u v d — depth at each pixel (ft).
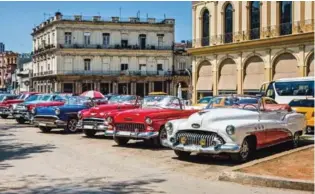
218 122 35.81
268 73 109.81
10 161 37.37
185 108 49.37
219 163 36.60
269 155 40.55
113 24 257.96
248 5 115.96
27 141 52.29
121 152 43.01
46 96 82.02
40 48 279.08
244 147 36.50
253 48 113.70
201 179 30.37
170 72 267.39
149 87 265.95
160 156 40.42
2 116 98.89
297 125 45.01
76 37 253.44
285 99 79.36
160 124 45.01
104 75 256.73
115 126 46.93
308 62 100.99
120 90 262.26
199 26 131.54
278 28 107.65
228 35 121.70
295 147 45.24
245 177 29.07
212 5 126.62
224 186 28.19
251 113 38.63
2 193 25.93
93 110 55.98
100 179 29.96
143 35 263.90
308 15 100.83
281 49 106.63
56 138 55.77
